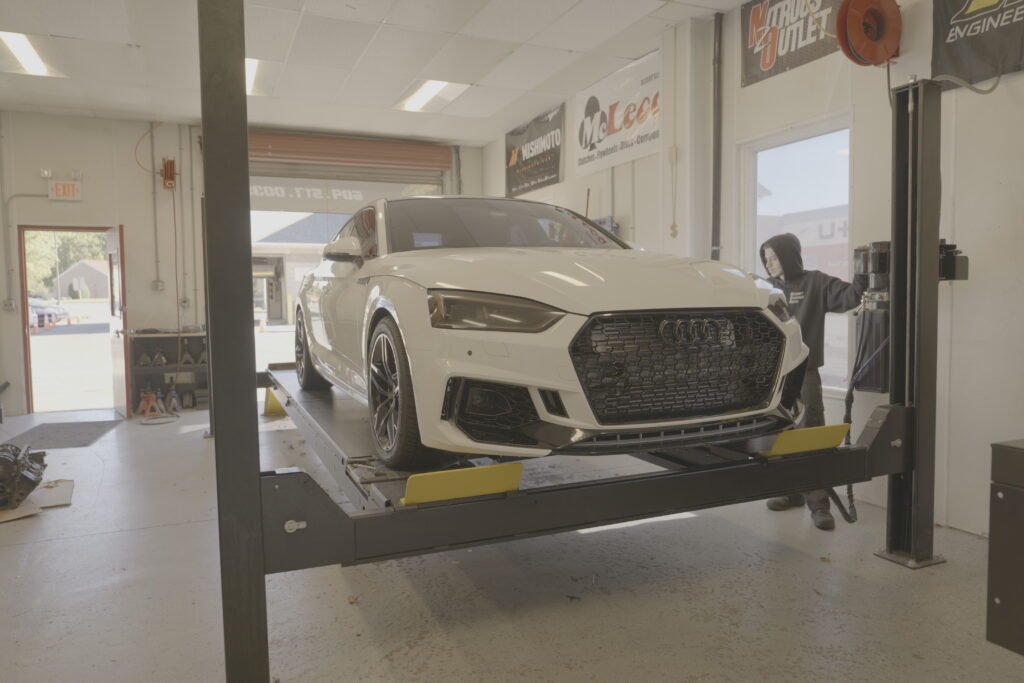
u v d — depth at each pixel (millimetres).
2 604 2750
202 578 3000
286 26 5785
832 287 3641
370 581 2902
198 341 8812
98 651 2350
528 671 2152
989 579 1766
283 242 9656
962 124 3486
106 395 9984
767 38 4938
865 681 2074
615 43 6164
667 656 2234
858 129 4105
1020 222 3264
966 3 3459
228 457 1837
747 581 2852
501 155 9695
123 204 8641
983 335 3426
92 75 6906
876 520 3672
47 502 4180
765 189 5156
